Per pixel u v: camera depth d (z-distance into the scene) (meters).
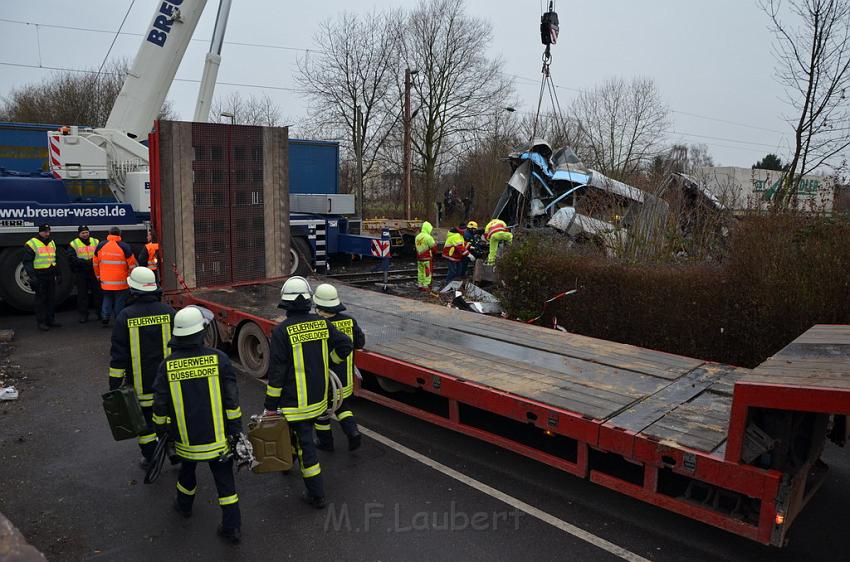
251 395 6.73
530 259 9.23
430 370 5.30
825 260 6.37
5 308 11.25
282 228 9.77
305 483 4.39
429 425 6.02
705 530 4.17
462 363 5.52
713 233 8.84
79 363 7.79
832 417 4.49
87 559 3.75
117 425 4.41
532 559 3.80
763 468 3.50
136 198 11.66
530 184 16.16
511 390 4.77
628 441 3.93
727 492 3.73
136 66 12.02
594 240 9.85
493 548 3.91
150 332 4.67
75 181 11.59
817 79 8.46
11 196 10.20
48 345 8.63
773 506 3.36
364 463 5.14
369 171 36.62
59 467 5.00
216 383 3.87
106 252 9.48
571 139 32.06
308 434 4.38
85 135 11.69
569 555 3.85
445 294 12.25
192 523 4.20
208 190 8.91
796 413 3.60
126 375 4.71
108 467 5.02
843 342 4.36
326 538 4.01
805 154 8.73
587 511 4.40
